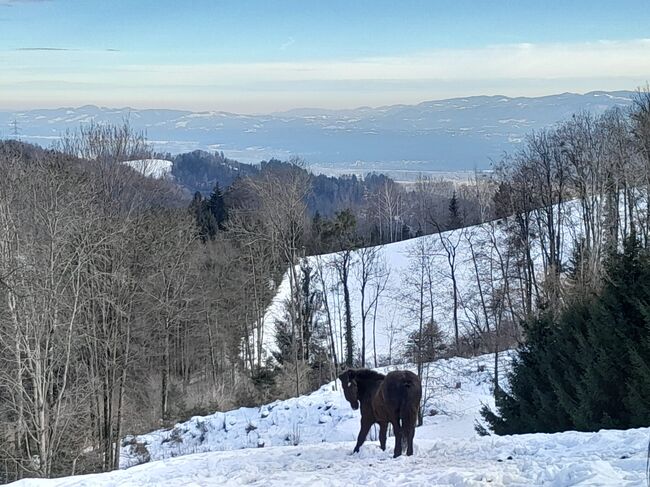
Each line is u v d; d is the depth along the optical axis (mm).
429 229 106625
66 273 27938
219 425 32625
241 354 55531
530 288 46438
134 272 33156
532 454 11969
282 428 31172
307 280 49594
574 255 43938
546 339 22578
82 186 28703
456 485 9336
